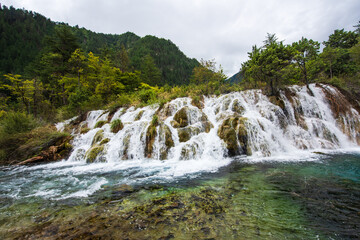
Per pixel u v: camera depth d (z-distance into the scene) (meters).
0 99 27.19
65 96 28.66
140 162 9.42
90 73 29.94
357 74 21.11
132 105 19.67
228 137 10.27
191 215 3.63
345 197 4.28
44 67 32.53
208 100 18.45
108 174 7.37
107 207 4.16
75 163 9.91
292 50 15.80
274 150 10.04
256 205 4.01
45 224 3.45
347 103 15.27
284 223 3.24
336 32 28.23
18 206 4.38
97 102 21.66
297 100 14.59
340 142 11.95
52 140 12.02
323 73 23.61
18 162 10.45
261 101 15.05
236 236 2.88
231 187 5.26
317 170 6.67
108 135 11.99
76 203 4.47
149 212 3.83
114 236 2.96
